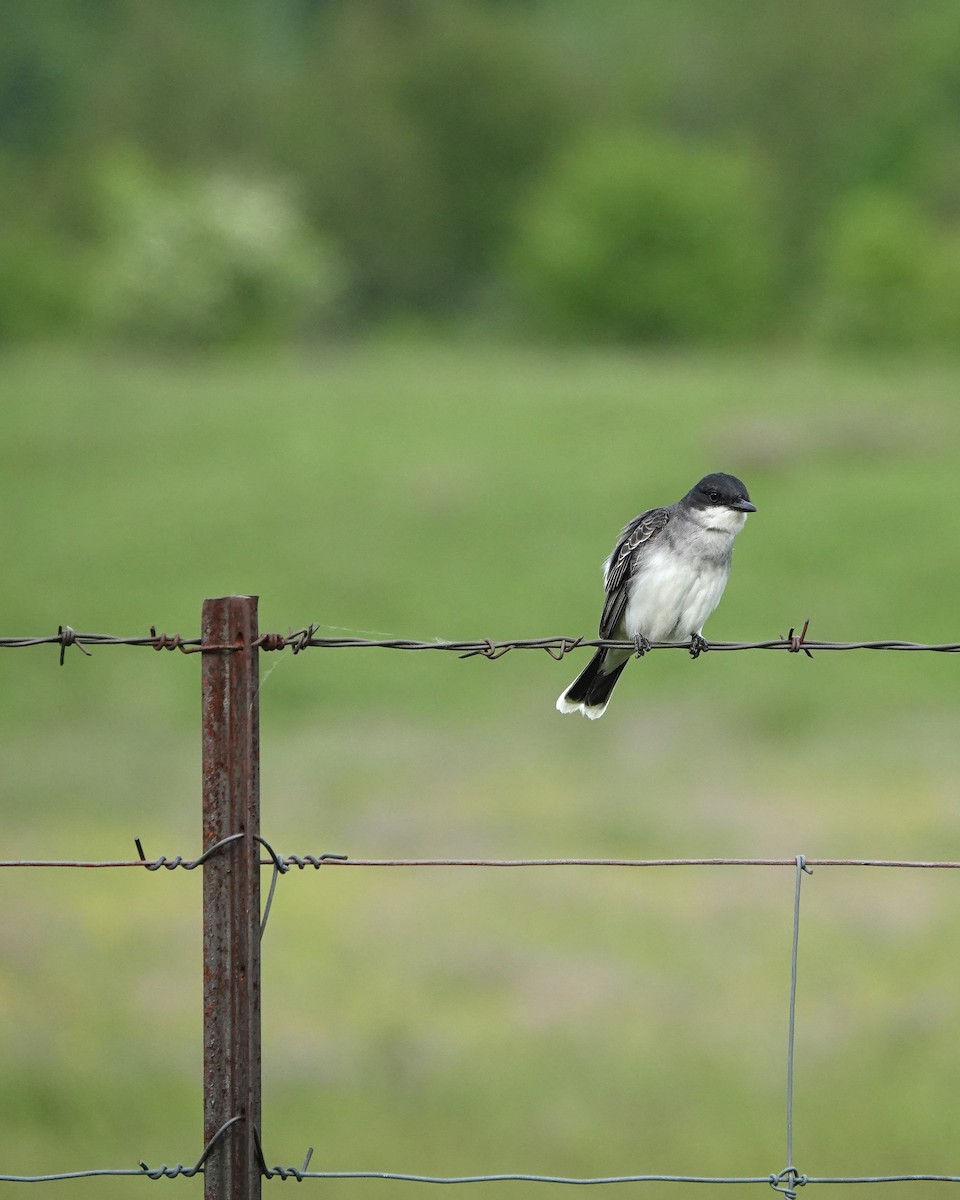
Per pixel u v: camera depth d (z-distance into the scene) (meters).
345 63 83.69
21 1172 8.65
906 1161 8.87
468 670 24.45
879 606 25.98
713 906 13.48
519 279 65.81
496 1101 9.45
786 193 76.88
